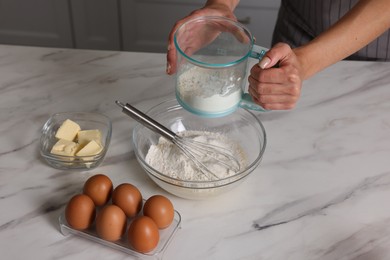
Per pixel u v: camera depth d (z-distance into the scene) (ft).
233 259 2.73
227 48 3.07
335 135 3.52
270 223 2.92
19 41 6.91
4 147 3.32
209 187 2.86
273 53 2.84
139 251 2.68
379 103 3.80
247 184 3.15
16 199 3.00
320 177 3.21
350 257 2.76
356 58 4.50
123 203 2.79
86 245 2.78
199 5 6.34
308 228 2.90
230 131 3.43
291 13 4.59
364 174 3.24
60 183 3.10
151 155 3.17
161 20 6.53
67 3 6.40
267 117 3.65
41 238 2.81
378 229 2.91
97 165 3.21
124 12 6.45
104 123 3.47
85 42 6.85
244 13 6.39
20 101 3.67
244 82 2.96
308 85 3.94
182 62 2.83
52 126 3.41
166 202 2.78
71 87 3.82
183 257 2.72
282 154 3.35
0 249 2.74
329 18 4.29
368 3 3.27
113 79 3.91
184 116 3.48
